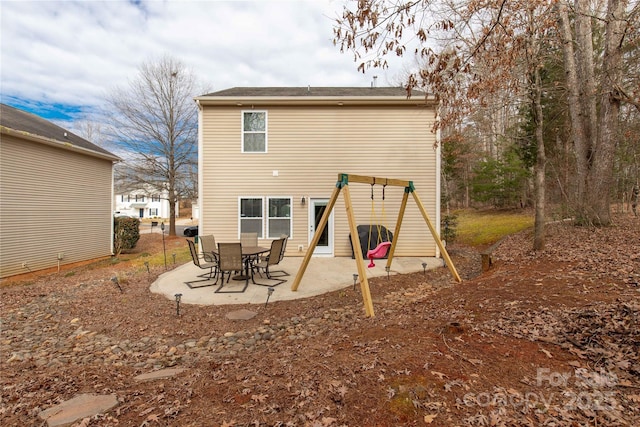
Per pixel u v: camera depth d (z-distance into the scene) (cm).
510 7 427
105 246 1328
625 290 405
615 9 655
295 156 1019
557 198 1191
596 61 916
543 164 750
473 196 1909
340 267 891
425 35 421
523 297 436
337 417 214
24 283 840
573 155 1150
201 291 677
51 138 1053
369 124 1017
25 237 984
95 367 353
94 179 1273
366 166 1017
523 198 1769
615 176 1043
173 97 1773
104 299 640
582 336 299
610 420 197
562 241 778
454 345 306
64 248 1127
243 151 1015
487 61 496
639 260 530
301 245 1020
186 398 257
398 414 212
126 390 283
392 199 1015
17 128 949
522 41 459
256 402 241
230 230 1014
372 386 246
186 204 4469
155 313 553
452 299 497
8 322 525
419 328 366
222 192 1012
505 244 972
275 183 1018
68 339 453
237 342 434
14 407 257
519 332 325
